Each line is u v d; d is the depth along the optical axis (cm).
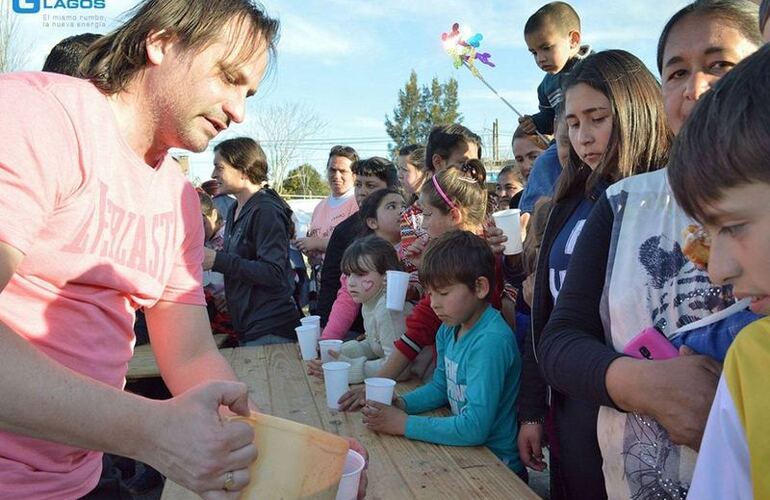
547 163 328
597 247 126
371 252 279
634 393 99
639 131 150
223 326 421
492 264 201
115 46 113
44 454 110
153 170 122
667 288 109
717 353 100
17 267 92
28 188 91
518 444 187
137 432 87
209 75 113
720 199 67
